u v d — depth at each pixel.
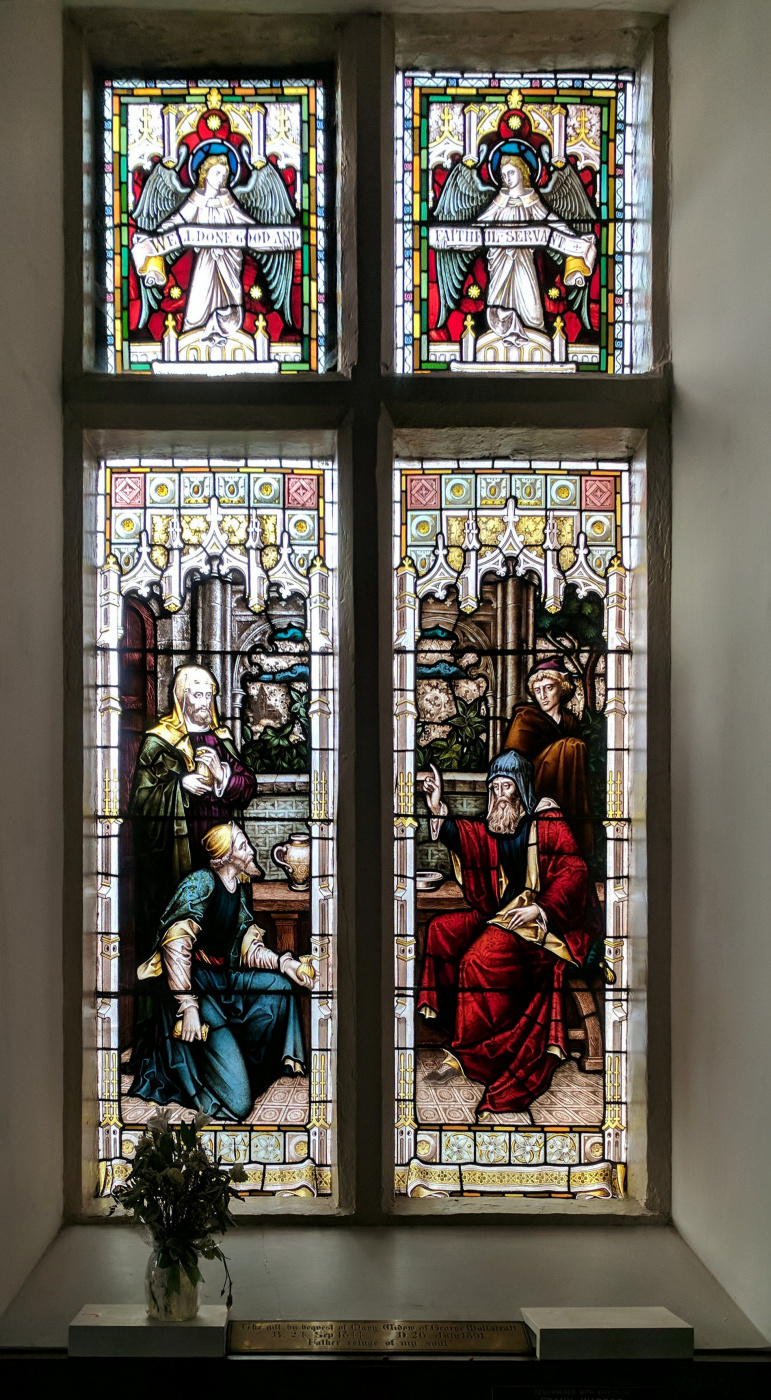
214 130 3.01
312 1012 2.89
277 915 2.91
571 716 2.96
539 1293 2.39
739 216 2.41
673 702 2.79
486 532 2.99
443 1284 2.43
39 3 2.65
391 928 2.79
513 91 3.03
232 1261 2.52
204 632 2.95
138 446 2.91
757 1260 2.22
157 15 2.84
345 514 2.82
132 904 2.89
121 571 2.95
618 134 3.04
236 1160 2.85
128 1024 2.87
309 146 3.01
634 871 2.88
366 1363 2.18
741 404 2.37
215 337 2.98
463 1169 2.86
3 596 2.33
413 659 2.96
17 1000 2.38
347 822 2.79
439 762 2.95
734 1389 2.18
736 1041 2.33
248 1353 2.19
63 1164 2.71
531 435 2.88
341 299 2.91
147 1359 2.17
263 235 3.00
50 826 2.65
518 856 2.93
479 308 3.01
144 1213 2.20
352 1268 2.50
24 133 2.53
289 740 2.94
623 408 2.84
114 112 3.01
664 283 2.89
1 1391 2.16
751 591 2.29
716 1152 2.45
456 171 3.02
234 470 2.98
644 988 2.79
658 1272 2.48
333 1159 2.84
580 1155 2.88
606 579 2.99
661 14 2.87
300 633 2.96
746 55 2.37
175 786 2.92
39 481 2.61
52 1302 2.34
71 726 2.77
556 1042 2.90
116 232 2.99
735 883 2.35
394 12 2.86
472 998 2.91
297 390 2.82
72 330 2.82
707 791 2.54
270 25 2.88
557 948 2.92
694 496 2.67
